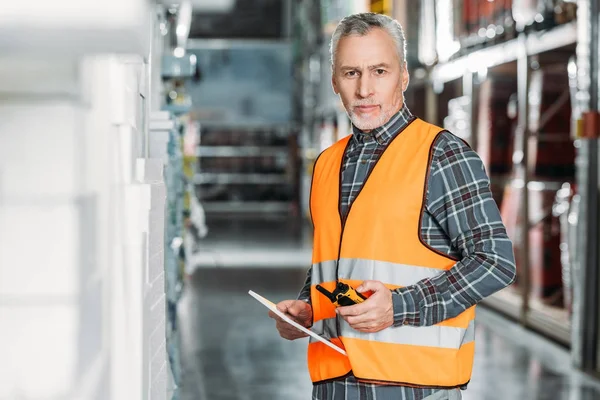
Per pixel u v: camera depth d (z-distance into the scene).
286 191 30.14
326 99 19.00
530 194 8.87
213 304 10.80
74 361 1.19
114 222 1.58
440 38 10.85
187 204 9.44
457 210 2.58
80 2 1.11
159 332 2.24
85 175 1.26
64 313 1.19
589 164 7.04
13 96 1.19
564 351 8.11
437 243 2.62
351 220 2.66
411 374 2.57
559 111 8.79
